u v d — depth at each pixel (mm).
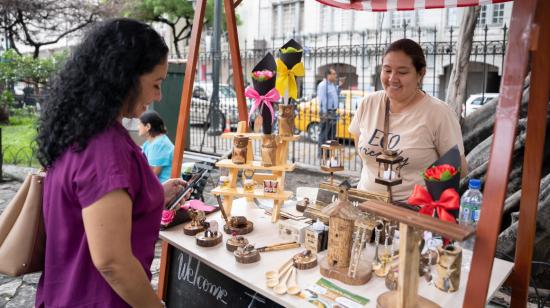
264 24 17328
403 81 1813
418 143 1869
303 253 1501
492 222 1050
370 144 1988
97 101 1050
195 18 1935
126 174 1057
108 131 1078
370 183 2002
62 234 1121
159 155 3447
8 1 10266
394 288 1289
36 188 1236
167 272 2023
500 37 10602
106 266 1007
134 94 1116
